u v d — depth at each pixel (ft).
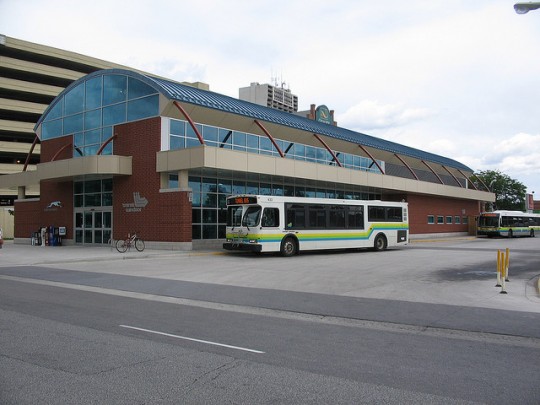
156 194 87.76
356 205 89.20
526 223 176.76
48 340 23.47
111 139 94.63
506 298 38.40
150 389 16.66
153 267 61.21
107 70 97.50
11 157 224.12
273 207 76.89
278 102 406.62
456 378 18.40
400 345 23.66
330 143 123.44
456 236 170.71
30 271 56.54
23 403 15.26
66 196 106.32
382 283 46.60
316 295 39.50
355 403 15.64
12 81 211.82
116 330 25.93
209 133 94.73
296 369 19.24
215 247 92.12
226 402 15.55
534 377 18.61
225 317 30.45
